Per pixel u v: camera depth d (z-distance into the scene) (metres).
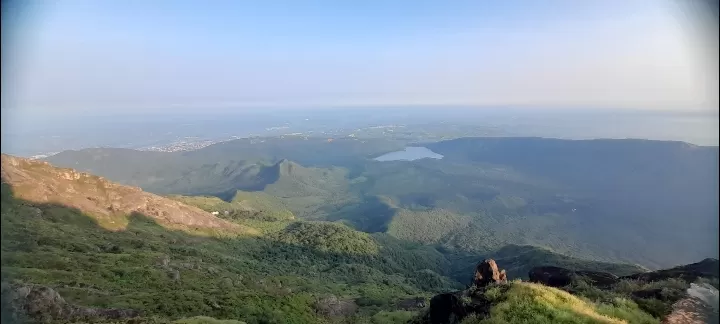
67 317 24.41
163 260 55.47
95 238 70.56
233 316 31.50
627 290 19.02
